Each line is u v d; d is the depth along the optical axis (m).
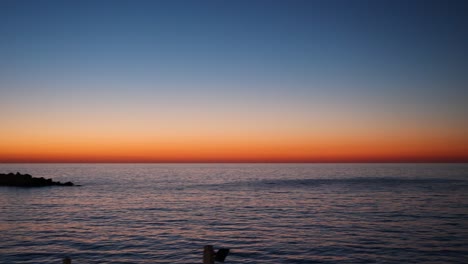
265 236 29.08
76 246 25.61
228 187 85.12
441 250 24.31
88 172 189.88
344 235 29.23
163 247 25.44
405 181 102.19
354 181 104.44
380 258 22.59
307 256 23.16
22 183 83.12
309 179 118.75
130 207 48.25
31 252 23.92
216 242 27.00
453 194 63.12
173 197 61.72
